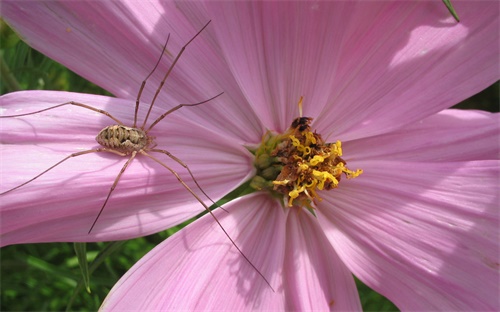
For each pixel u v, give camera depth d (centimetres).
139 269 5
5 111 5
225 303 5
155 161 5
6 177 5
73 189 5
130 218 5
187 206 5
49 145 5
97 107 5
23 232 5
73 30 5
